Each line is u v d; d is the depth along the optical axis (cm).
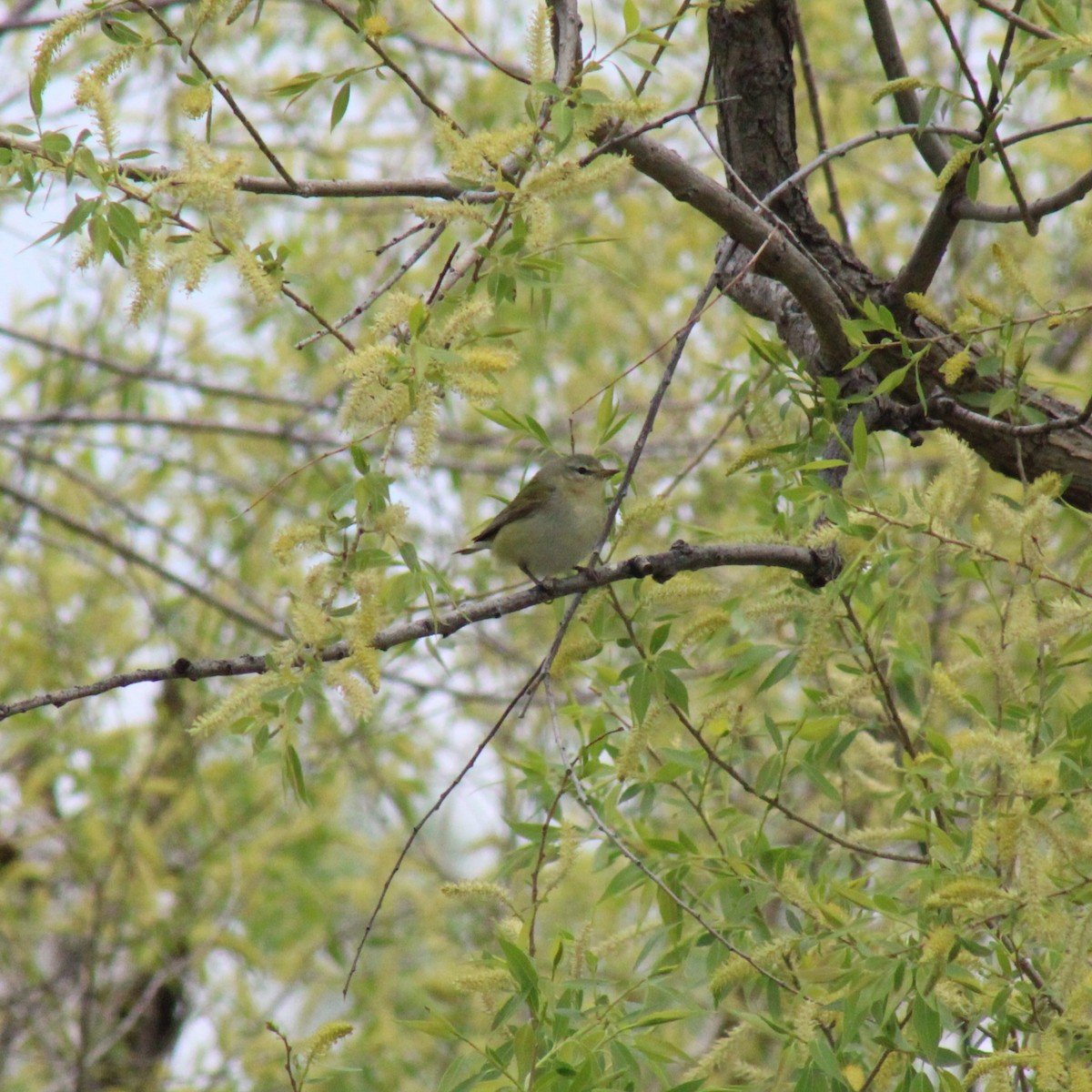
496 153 705
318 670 715
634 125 866
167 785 1658
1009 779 795
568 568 1219
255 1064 1570
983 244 1811
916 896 842
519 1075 693
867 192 1820
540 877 897
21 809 1792
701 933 830
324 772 1755
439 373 698
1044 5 809
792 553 874
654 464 1739
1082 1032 662
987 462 1004
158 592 1877
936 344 962
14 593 1828
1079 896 694
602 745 892
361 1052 1537
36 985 1667
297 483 1902
